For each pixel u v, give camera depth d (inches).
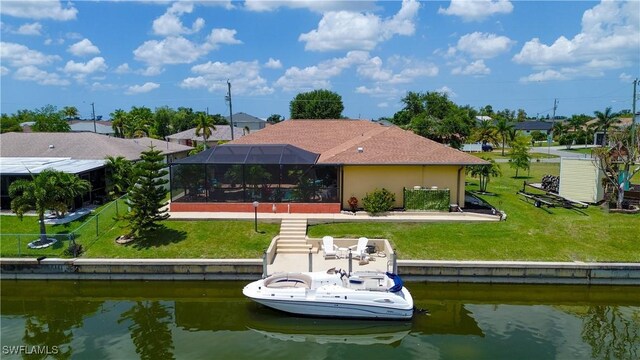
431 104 2933.1
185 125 4121.6
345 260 947.3
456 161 1174.3
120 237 1024.9
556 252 957.8
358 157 1187.3
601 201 1312.7
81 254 954.1
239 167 1166.3
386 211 1159.0
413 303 810.2
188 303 837.2
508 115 6279.5
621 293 881.5
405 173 1195.9
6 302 853.8
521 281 905.5
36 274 927.7
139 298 864.3
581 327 738.8
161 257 941.8
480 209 1202.6
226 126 3412.9
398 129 1395.2
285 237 1027.3
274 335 723.4
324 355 657.6
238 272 916.6
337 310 756.0
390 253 901.2
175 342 692.1
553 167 2247.8
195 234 1042.1
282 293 764.0
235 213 1154.7
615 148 1291.8
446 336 711.1
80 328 740.7
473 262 905.5
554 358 637.9
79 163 1432.1
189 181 1173.7
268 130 1683.1
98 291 901.2
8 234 997.2
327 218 1111.6
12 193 1012.5
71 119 4382.4
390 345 687.7
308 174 1171.3
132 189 1007.0
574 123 4493.1
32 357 642.8
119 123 3309.5
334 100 3412.9
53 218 1165.1
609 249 973.8
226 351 668.7
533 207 1250.0
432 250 968.3
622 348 666.2
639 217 1148.5
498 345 678.5
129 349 668.7
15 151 1644.9
